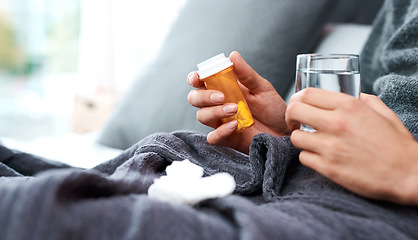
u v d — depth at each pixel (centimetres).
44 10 240
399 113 67
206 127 92
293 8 99
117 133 100
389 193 51
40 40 244
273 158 59
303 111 52
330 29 107
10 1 235
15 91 248
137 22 198
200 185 52
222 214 49
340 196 53
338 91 54
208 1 108
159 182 53
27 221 44
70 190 47
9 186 48
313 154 53
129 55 202
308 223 48
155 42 194
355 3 113
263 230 45
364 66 87
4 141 95
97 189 50
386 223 50
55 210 44
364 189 51
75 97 159
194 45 101
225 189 51
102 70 205
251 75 67
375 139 50
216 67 62
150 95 100
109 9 202
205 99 63
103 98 152
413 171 50
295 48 99
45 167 70
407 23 76
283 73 98
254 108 70
